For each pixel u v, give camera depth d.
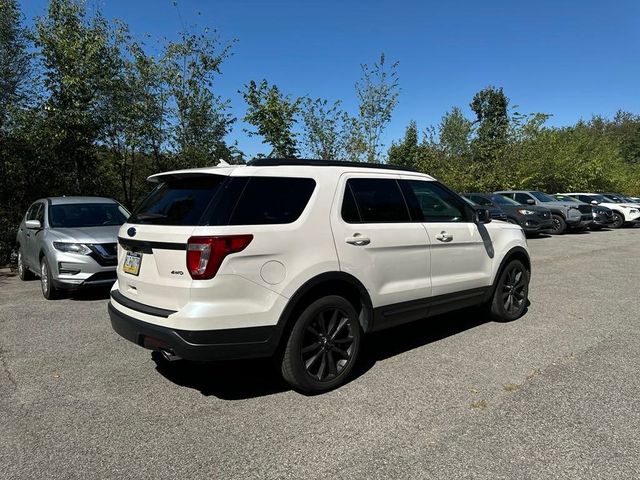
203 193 3.71
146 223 3.91
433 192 5.13
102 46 12.72
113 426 3.41
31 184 12.38
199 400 3.84
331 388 4.00
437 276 4.93
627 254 12.76
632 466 2.86
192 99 14.80
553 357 4.71
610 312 6.46
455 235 5.12
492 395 3.86
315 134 17.03
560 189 30.83
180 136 14.99
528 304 6.94
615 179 34.16
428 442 3.16
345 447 3.11
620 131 68.00
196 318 3.38
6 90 12.77
